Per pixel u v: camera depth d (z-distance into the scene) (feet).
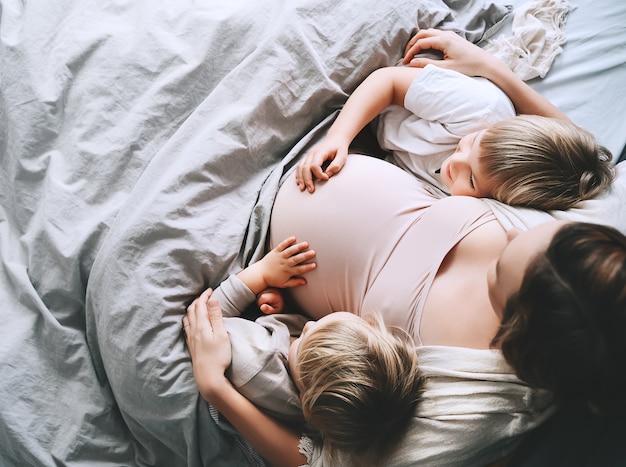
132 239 2.81
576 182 2.67
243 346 2.71
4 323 2.92
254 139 3.09
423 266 2.66
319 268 2.89
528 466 2.49
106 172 3.02
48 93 3.14
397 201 2.87
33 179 3.13
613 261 1.98
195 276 2.90
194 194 2.92
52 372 2.93
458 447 2.42
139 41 3.23
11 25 3.32
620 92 3.55
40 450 2.81
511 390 2.38
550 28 3.74
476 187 2.79
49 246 2.95
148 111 3.09
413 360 2.49
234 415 2.66
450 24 3.58
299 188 3.01
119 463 2.96
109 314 2.78
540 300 2.03
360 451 2.47
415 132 3.21
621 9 3.74
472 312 2.51
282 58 3.14
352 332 2.49
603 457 2.32
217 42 3.22
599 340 1.98
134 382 2.77
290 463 2.70
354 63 3.27
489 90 3.12
